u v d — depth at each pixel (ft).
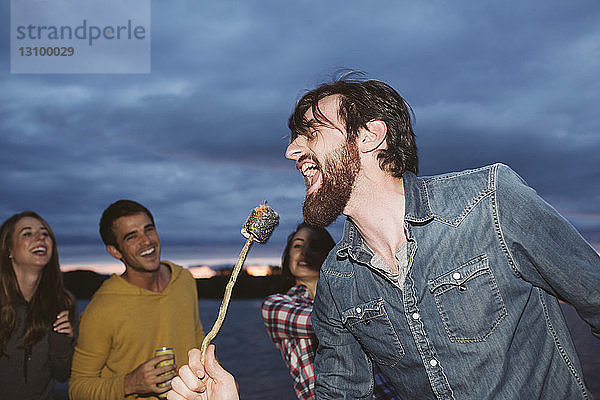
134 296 8.26
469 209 3.78
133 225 8.26
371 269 4.15
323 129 3.88
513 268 3.69
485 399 3.74
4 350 8.54
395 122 3.94
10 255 8.74
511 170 3.85
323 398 4.83
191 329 8.83
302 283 7.33
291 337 6.57
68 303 9.25
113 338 8.08
